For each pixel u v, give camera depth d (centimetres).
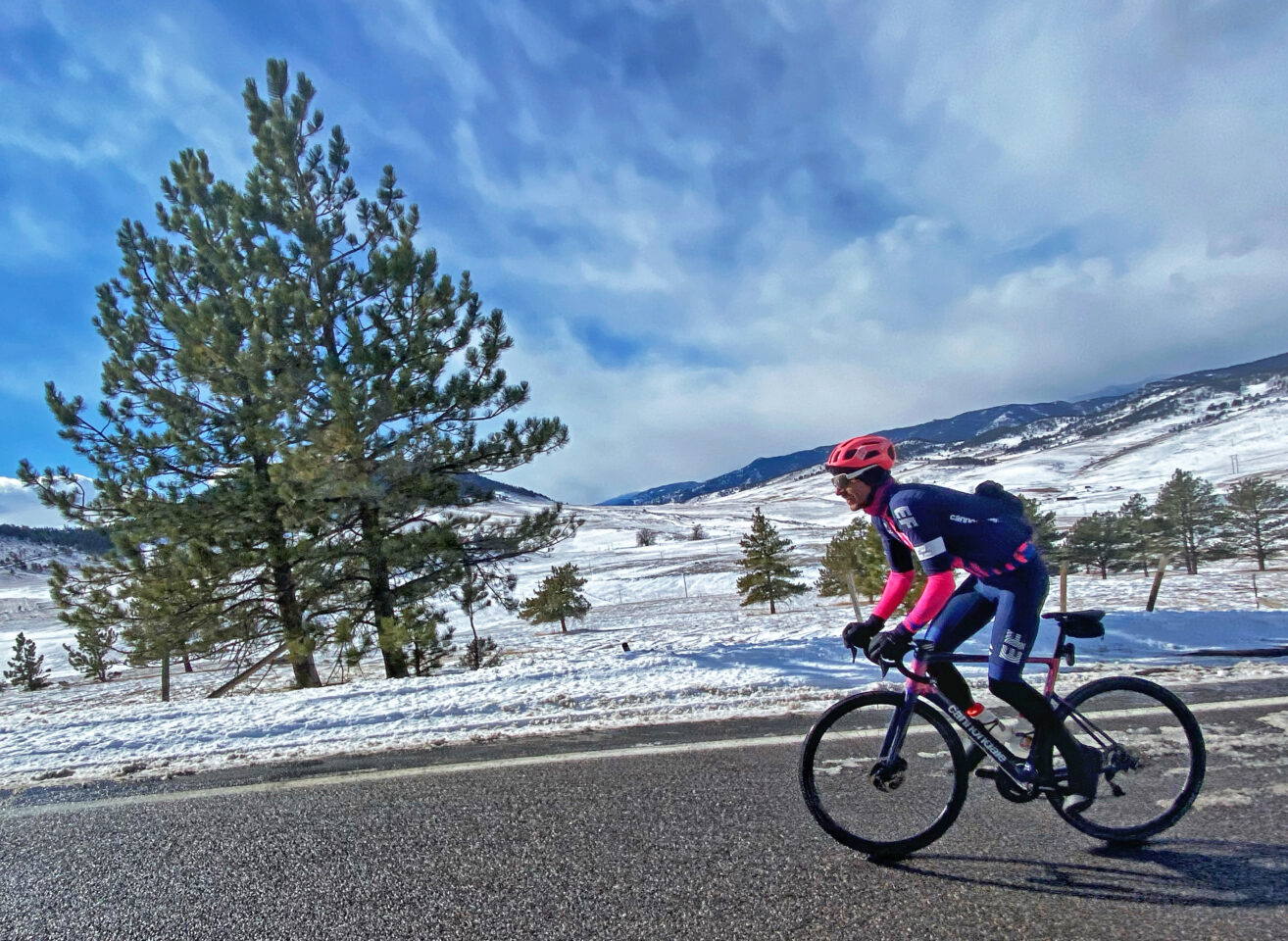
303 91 1223
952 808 280
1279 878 242
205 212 1246
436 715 550
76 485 1128
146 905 280
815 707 506
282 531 1162
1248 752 360
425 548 1130
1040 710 277
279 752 491
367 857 307
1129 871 254
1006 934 219
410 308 1190
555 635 2820
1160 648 632
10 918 279
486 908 256
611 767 401
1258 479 4541
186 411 1158
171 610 1142
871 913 236
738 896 251
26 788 458
